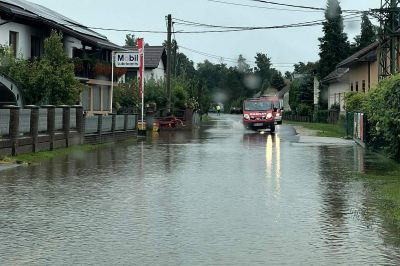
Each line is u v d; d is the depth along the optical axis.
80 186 16.16
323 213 12.22
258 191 15.33
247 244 9.44
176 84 68.69
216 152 28.52
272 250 9.05
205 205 13.12
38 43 43.44
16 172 19.56
